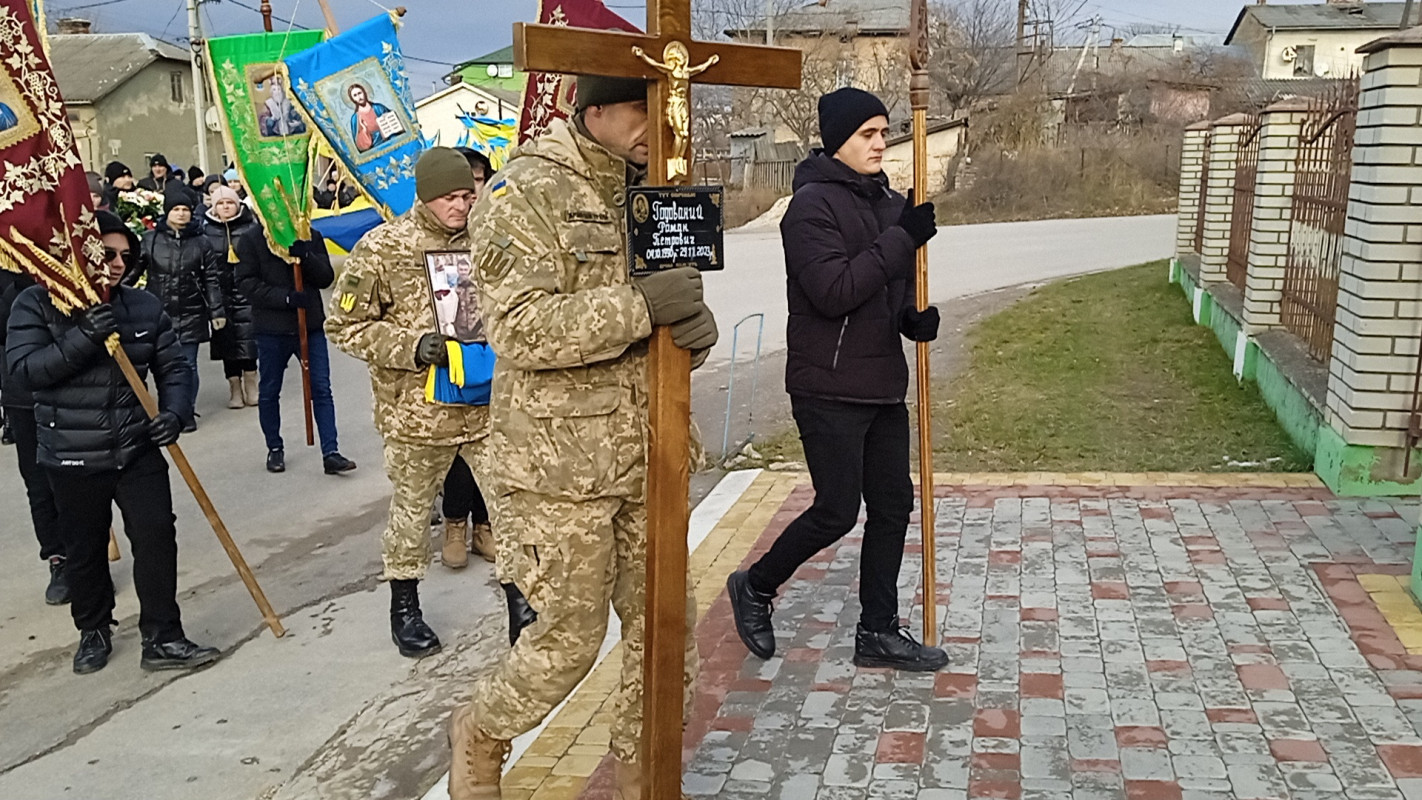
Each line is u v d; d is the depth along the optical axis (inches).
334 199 447.8
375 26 240.5
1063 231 954.1
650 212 98.7
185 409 186.2
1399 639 158.6
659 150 99.4
